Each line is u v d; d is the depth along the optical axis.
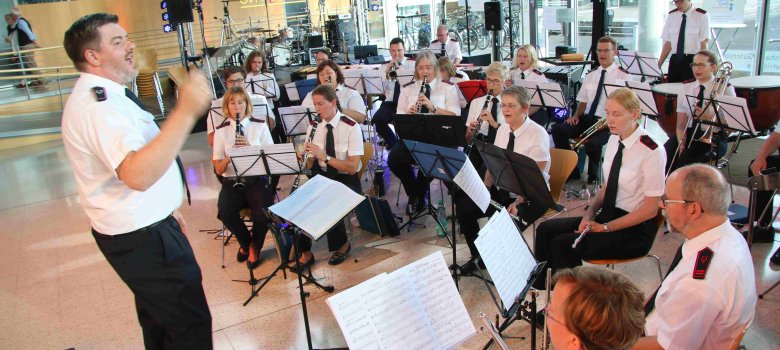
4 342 3.35
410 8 13.71
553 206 2.99
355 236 4.52
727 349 1.85
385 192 5.49
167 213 2.12
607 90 5.11
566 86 6.61
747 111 3.89
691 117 4.36
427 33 12.67
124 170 1.78
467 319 2.01
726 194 1.89
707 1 6.74
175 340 2.21
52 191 6.50
